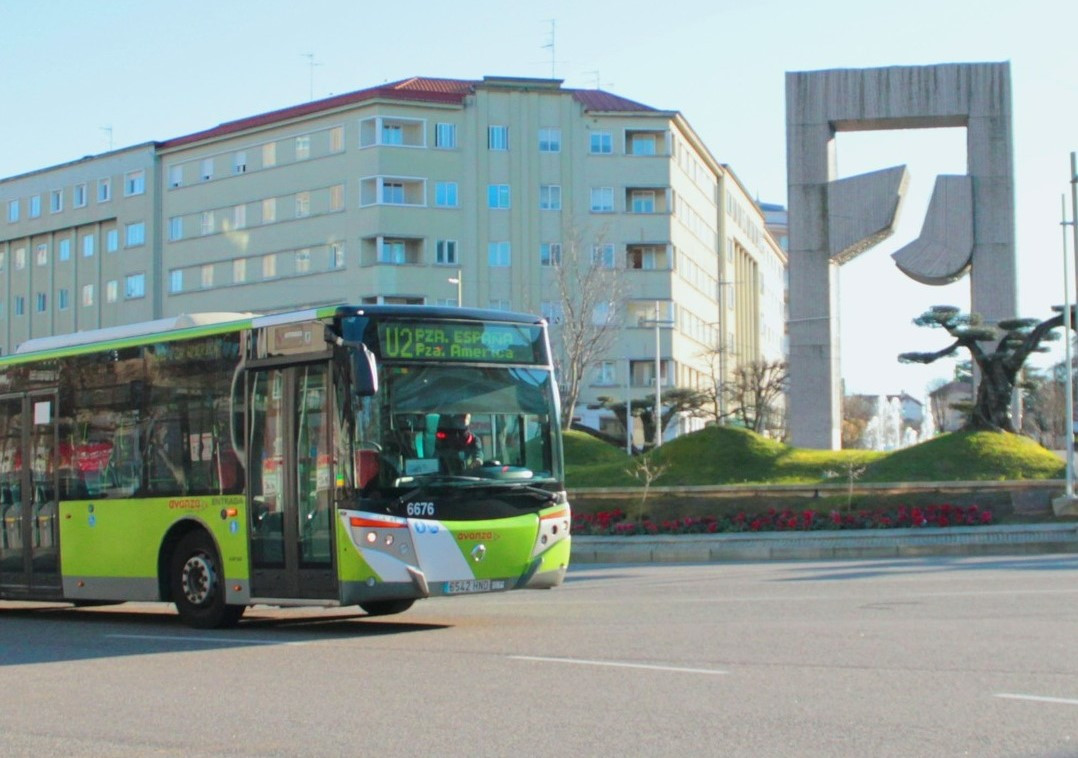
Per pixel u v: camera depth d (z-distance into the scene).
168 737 8.62
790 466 36.03
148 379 16.20
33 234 89.38
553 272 76.75
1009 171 44.41
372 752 7.90
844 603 16.08
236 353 15.13
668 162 78.81
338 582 13.66
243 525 14.86
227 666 12.00
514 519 14.20
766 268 116.94
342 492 13.67
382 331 13.94
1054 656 11.00
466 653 12.30
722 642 12.45
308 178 77.06
